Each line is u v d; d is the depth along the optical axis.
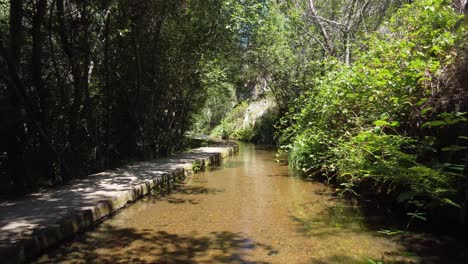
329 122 8.04
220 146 17.38
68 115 7.45
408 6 6.62
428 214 5.04
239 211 6.02
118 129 10.91
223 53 13.73
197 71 13.59
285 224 5.25
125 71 10.52
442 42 5.18
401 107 5.41
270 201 6.70
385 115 5.40
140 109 11.45
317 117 8.86
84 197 5.82
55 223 4.37
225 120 31.34
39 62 6.64
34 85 6.66
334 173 8.11
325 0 13.69
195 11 11.48
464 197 4.41
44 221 4.45
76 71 7.42
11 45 6.09
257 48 16.22
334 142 7.44
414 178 4.45
